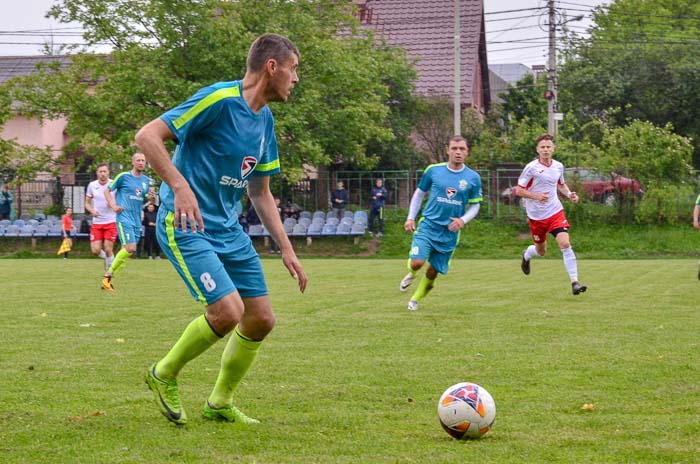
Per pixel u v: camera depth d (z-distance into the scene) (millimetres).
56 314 10438
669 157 31703
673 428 4738
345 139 32344
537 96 43062
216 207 4832
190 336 4680
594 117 41656
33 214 34250
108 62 31812
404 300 12453
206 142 4727
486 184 33344
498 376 6352
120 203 14414
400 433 4648
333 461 4059
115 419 4949
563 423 4875
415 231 11281
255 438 4527
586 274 18750
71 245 30578
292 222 31516
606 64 41312
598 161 32344
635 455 4191
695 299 12516
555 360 7055
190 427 4777
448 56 43688
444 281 16594
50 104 31125
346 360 7090
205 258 4672
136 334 8656
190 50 30281
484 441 4469
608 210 32312
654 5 50188
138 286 14984
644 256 29719
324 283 15992
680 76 39781
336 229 31203
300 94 31109
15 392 5711
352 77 31562
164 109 30203
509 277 17844
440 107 38562
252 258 4930
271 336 8586
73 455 4168
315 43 30797
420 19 45344
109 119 31500
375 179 34500
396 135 37375
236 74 30141
